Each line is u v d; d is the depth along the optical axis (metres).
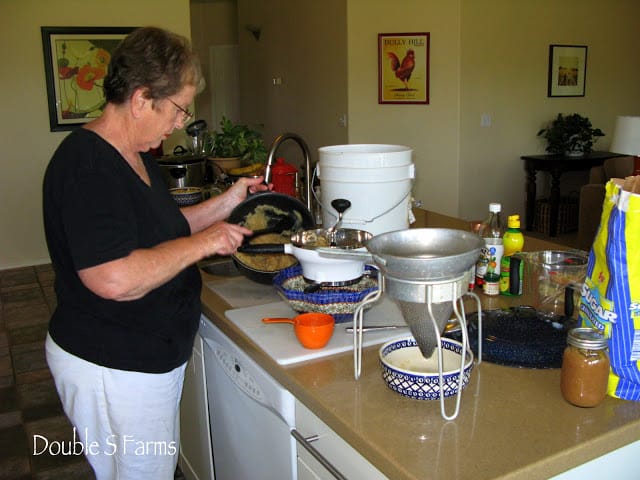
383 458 0.96
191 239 1.30
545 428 1.03
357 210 1.88
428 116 5.70
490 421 1.05
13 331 3.94
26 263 5.46
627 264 1.06
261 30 7.36
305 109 6.73
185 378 2.05
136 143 1.35
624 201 1.04
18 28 5.07
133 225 1.26
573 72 6.20
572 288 1.47
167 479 1.55
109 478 1.51
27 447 2.70
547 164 5.88
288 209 1.83
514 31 5.74
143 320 1.38
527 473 0.93
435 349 1.20
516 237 1.76
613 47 6.43
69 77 5.26
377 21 5.71
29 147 5.29
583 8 6.11
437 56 5.55
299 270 1.66
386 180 1.85
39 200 5.40
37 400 3.09
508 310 1.54
